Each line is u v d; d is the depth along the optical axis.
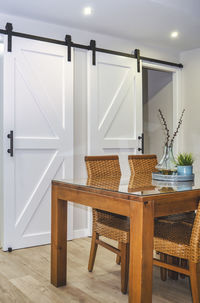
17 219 3.75
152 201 1.99
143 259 1.95
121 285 2.62
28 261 3.33
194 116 5.34
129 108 4.74
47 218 3.97
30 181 3.84
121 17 3.93
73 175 4.18
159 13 3.85
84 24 4.09
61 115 4.05
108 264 3.22
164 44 5.03
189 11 3.90
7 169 3.65
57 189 2.72
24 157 3.80
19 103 3.75
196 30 4.43
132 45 4.81
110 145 4.50
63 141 4.06
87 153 4.34
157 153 6.02
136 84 4.79
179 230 2.54
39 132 3.90
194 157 5.34
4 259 3.39
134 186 2.38
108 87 4.50
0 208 3.82
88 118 4.31
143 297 1.96
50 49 3.95
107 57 4.46
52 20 3.92
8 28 3.64
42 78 3.90
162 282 2.83
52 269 2.77
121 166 4.67
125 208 2.07
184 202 2.18
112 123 4.55
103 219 2.95
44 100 3.92
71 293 2.61
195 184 2.50
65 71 4.06
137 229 1.97
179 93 5.51
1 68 3.76
